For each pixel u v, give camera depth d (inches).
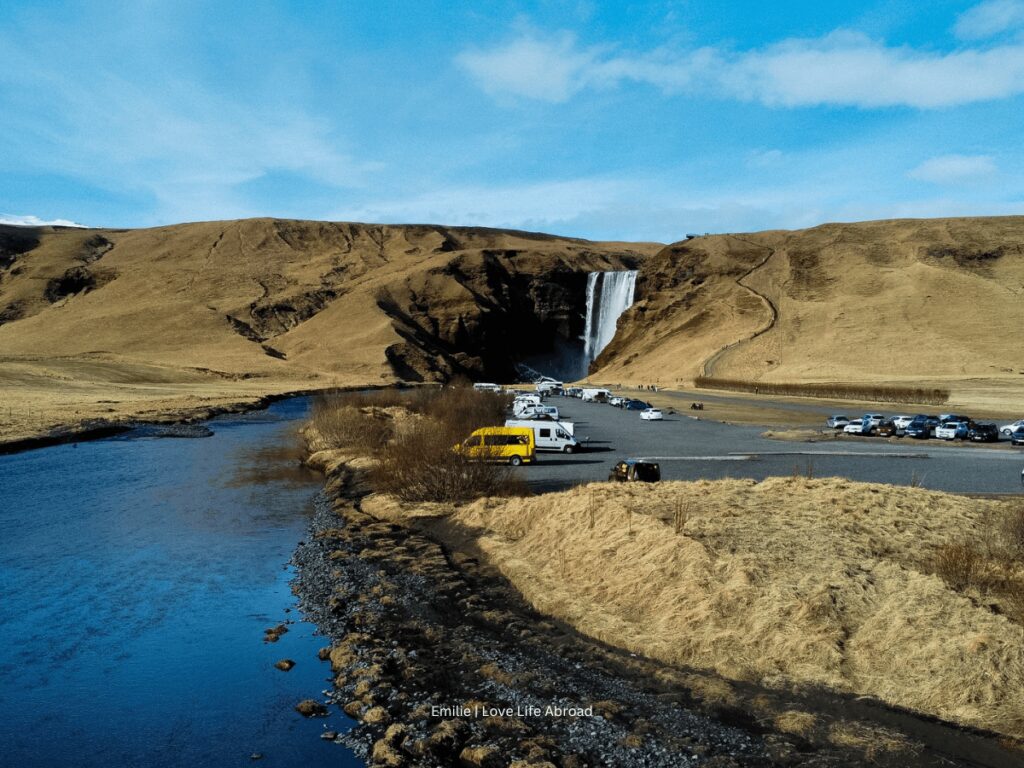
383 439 1770.4
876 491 909.2
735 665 505.7
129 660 554.3
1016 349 5068.9
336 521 1037.2
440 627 598.9
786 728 426.3
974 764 384.8
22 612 667.4
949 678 462.3
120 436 2253.9
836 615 546.0
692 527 717.9
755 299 6820.9
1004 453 1766.7
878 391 3895.2
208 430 2454.5
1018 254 6604.3
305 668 537.6
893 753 395.5
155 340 7470.5
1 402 3154.5
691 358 6230.3
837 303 6373.0
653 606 603.5
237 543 930.1
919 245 6884.8
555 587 679.1
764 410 3299.7
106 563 833.5
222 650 573.3
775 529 725.3
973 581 597.9
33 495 1270.9
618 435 2171.5
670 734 420.2
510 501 976.9
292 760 406.3
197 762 406.0
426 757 400.2
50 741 433.4
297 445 2062.0
